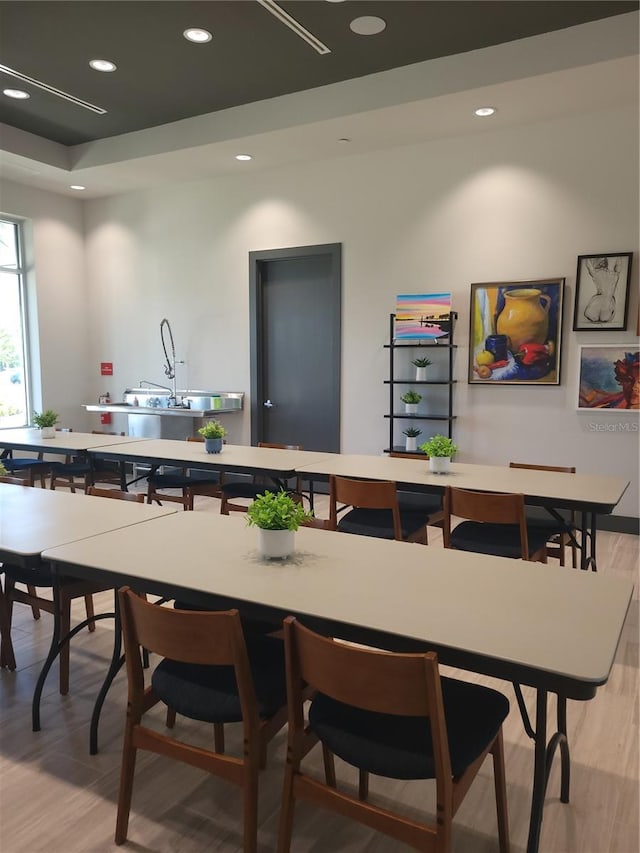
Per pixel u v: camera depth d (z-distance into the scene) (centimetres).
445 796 133
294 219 615
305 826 182
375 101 470
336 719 156
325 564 196
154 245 707
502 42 420
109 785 199
